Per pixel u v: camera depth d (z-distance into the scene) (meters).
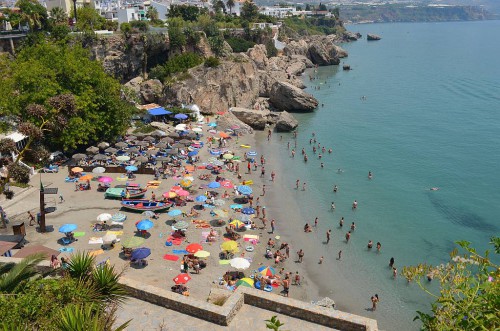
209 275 36.00
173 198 49.56
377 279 39.03
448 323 12.02
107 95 63.94
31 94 54.81
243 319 19.11
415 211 53.09
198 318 19.11
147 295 20.14
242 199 52.44
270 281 36.72
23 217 43.22
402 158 72.19
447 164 69.56
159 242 40.62
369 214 51.97
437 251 43.97
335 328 18.59
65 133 56.62
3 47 85.88
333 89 132.12
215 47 116.56
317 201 55.28
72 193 50.12
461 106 108.69
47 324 15.05
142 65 103.44
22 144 55.12
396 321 33.56
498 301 10.91
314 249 43.69
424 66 179.12
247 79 100.69
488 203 55.38
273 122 91.94
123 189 49.91
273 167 66.75
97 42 95.81
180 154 65.50
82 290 17.47
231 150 72.44
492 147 77.69
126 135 70.75
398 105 110.19
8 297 16.41
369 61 199.12
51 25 98.12
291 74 144.25
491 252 43.88
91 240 39.44
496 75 153.38
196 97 90.31
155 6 165.75
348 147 77.44
